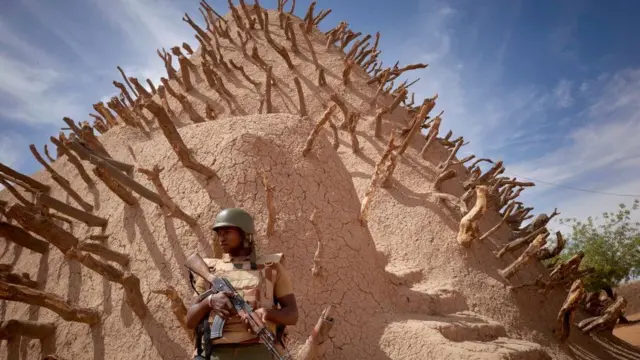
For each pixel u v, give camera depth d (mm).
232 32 18344
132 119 11641
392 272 7828
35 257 8203
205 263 3314
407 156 11266
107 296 6402
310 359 4770
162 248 6367
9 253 9117
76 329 6344
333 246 6500
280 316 3111
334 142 11570
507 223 11828
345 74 13938
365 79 14961
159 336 5676
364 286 6457
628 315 26922
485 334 6535
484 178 12367
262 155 6891
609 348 10156
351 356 5723
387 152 7297
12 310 7367
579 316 11180
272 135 7230
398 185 10375
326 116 7000
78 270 7148
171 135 6371
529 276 9664
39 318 6848
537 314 8867
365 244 6926
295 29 17312
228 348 3010
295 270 6082
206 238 6219
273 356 3041
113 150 10484
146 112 14156
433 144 12266
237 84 14859
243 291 3129
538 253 10453
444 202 9844
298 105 13758
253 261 3320
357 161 11344
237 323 3041
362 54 16734
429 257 8875
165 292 4957
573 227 25422
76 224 8070
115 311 6191
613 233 24234
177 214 6211
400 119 13445
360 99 13625
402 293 7133
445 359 5273
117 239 6988
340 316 6000
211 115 12891
